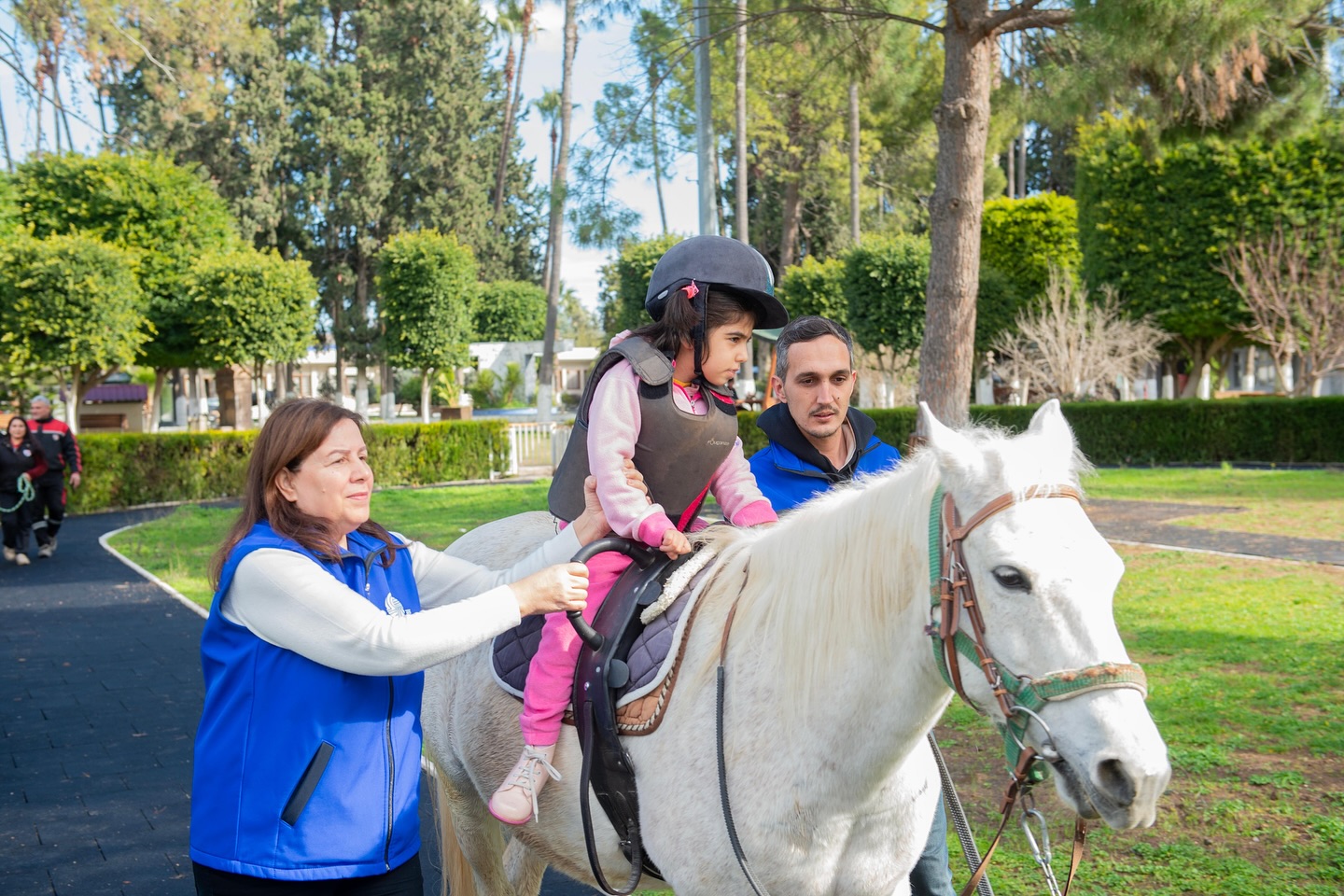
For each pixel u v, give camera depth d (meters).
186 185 29.62
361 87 47.41
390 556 2.22
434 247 35.25
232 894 1.96
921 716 1.93
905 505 1.93
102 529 15.41
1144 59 9.00
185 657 7.40
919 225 39.75
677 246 2.39
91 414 30.36
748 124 29.23
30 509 12.04
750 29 11.41
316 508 2.08
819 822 2.00
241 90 44.69
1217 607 7.42
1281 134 11.66
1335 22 10.62
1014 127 11.59
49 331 21.92
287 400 2.14
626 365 2.30
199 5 17.02
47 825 4.38
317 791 1.96
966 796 4.44
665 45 11.80
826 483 2.73
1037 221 28.22
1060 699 1.58
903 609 1.90
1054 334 22.56
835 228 38.75
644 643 2.26
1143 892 3.48
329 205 45.94
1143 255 22.03
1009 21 9.70
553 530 2.84
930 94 12.58
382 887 2.05
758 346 27.70
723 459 2.44
